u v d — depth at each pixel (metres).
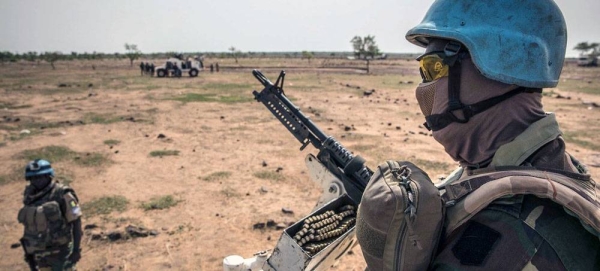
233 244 5.64
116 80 36.94
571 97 23.64
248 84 32.28
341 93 24.92
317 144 2.40
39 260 3.93
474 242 0.83
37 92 25.69
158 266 5.07
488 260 0.79
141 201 7.14
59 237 3.95
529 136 0.93
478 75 0.96
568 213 0.80
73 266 4.12
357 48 76.44
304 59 112.69
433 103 1.05
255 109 18.31
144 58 139.75
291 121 2.55
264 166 9.30
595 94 25.66
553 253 0.77
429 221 0.85
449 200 0.92
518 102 0.95
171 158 9.95
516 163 0.93
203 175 8.63
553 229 0.79
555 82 0.97
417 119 15.46
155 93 25.22
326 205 1.80
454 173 1.35
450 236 0.90
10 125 13.88
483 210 0.86
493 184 0.84
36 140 11.64
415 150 10.54
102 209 6.77
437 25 0.99
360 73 48.88
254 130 13.45
